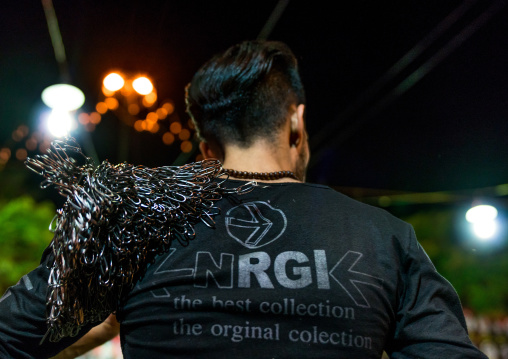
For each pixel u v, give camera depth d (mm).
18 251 5598
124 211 946
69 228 913
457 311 1015
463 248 8938
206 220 1006
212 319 899
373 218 1062
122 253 926
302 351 880
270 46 1317
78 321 949
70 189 943
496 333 8156
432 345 939
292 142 1294
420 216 9398
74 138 1010
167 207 982
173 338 894
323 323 902
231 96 1236
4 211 5715
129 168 1014
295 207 1041
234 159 1207
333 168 8508
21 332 946
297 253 965
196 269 941
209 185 1046
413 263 1020
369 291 945
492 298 8383
